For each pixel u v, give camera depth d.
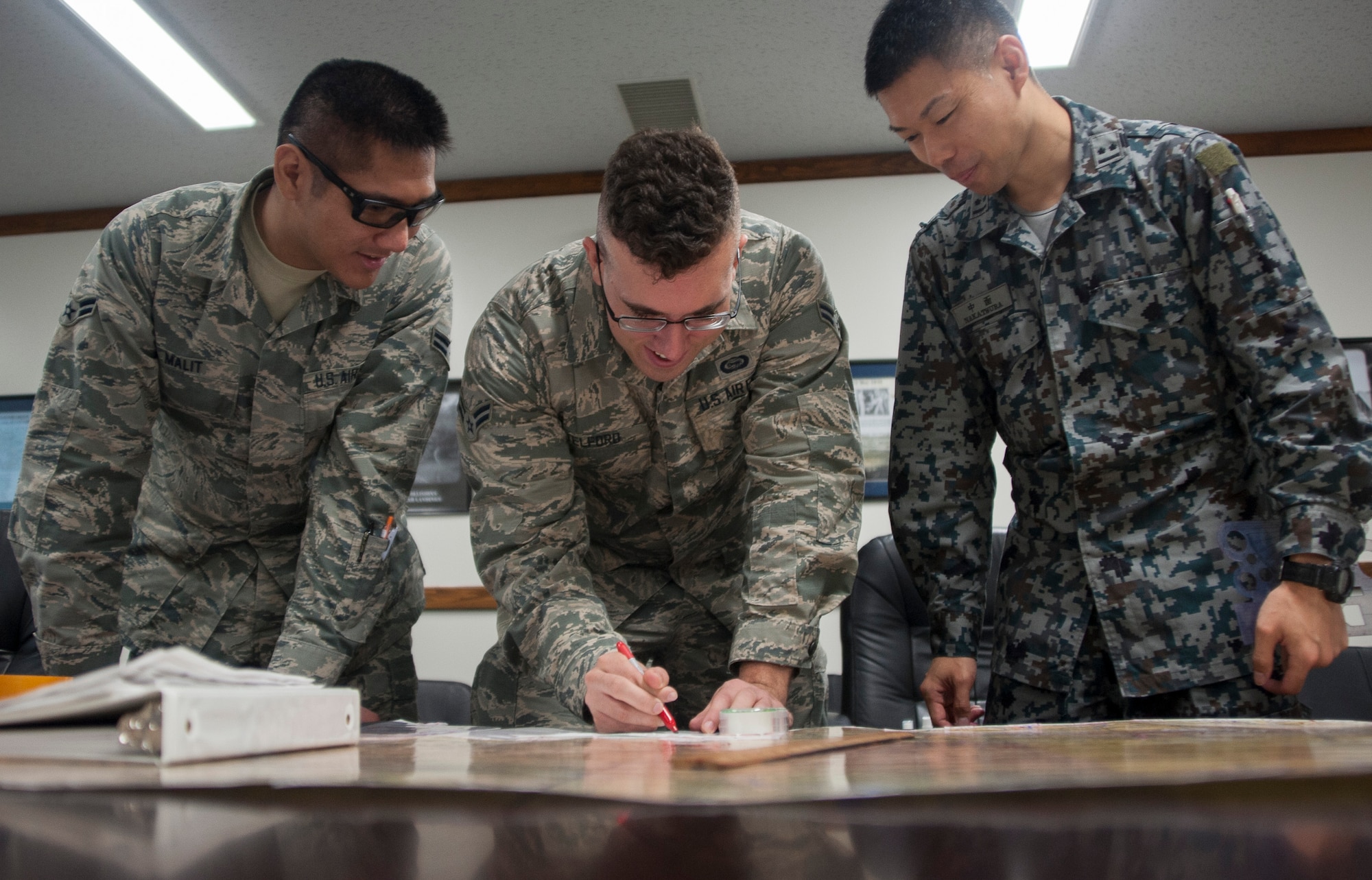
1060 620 1.28
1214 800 0.43
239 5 2.87
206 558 1.58
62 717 0.52
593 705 1.05
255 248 1.41
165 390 1.45
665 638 1.49
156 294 1.39
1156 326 1.25
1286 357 1.15
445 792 0.47
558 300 1.32
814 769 0.47
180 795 0.46
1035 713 1.30
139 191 3.96
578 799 0.43
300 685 0.61
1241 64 3.23
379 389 1.49
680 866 0.35
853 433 1.33
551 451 1.33
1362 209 3.58
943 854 0.36
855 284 3.72
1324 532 1.09
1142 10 2.96
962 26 1.25
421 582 1.71
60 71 3.14
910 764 0.48
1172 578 1.21
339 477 1.43
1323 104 3.47
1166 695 1.21
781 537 1.24
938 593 1.41
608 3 2.87
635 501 1.44
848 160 3.78
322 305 1.44
